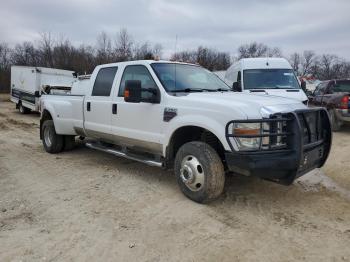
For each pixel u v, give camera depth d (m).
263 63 11.33
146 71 5.86
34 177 6.28
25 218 4.48
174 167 5.30
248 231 4.17
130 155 6.20
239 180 6.11
